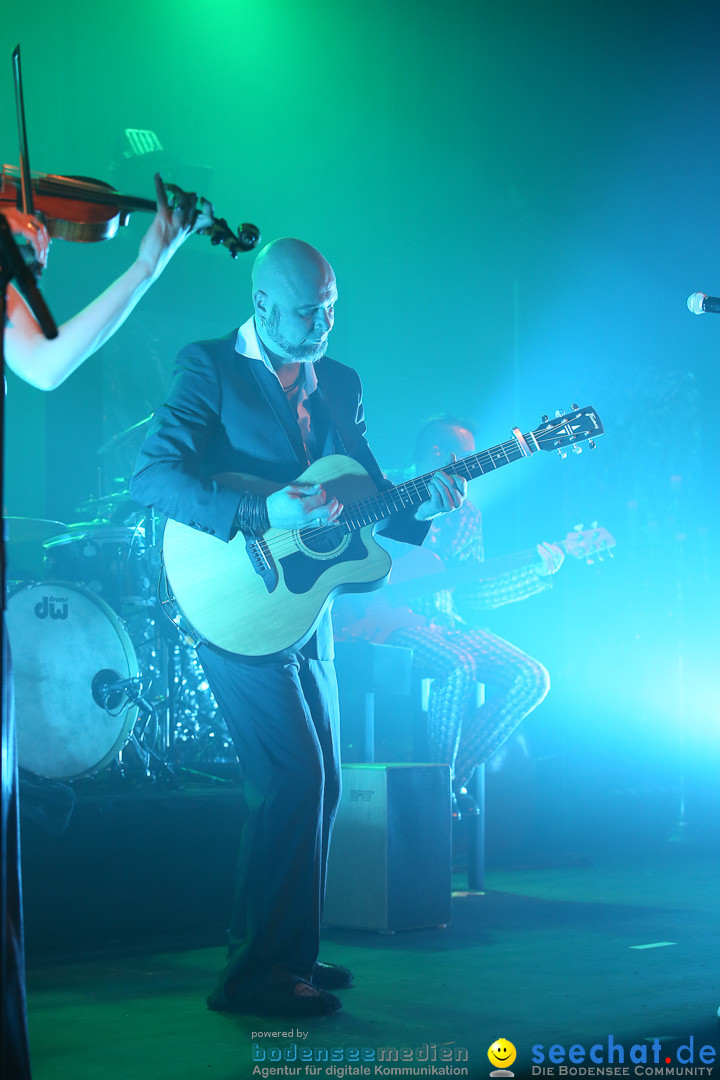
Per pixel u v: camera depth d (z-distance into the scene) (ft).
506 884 14.79
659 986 8.92
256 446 8.89
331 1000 8.23
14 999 5.11
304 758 8.40
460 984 9.07
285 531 8.72
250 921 8.41
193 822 12.07
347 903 11.60
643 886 14.57
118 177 16.99
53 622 12.33
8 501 17.99
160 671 14.58
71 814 11.14
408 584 14.11
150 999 8.88
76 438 18.29
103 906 11.44
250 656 8.48
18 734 11.79
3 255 4.86
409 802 11.62
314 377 9.37
